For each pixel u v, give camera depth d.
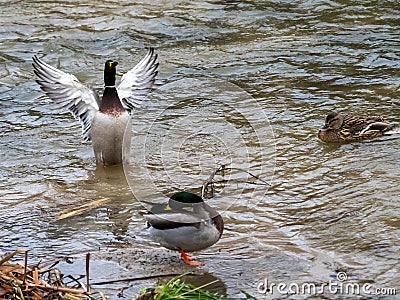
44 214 10.20
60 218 10.05
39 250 9.19
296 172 10.96
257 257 8.77
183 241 8.38
